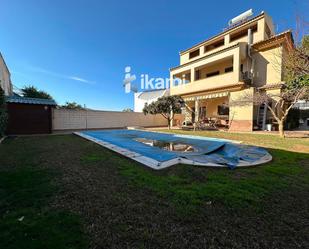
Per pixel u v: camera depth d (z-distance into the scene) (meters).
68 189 3.21
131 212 2.49
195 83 19.39
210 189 3.23
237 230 2.13
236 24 19.42
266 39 15.12
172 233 2.05
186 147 7.92
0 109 8.59
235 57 15.66
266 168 4.61
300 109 19.94
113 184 3.46
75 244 1.84
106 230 2.09
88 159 5.40
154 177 3.82
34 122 13.64
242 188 3.31
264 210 2.60
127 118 22.34
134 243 1.88
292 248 1.86
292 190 3.30
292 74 9.23
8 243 1.84
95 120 19.69
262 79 15.69
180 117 24.64
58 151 6.64
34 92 23.50
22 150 6.85
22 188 3.23
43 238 1.92
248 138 10.38
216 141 9.25
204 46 21.23
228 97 16.52
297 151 6.79
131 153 5.94
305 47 7.05
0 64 14.16
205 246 1.86
